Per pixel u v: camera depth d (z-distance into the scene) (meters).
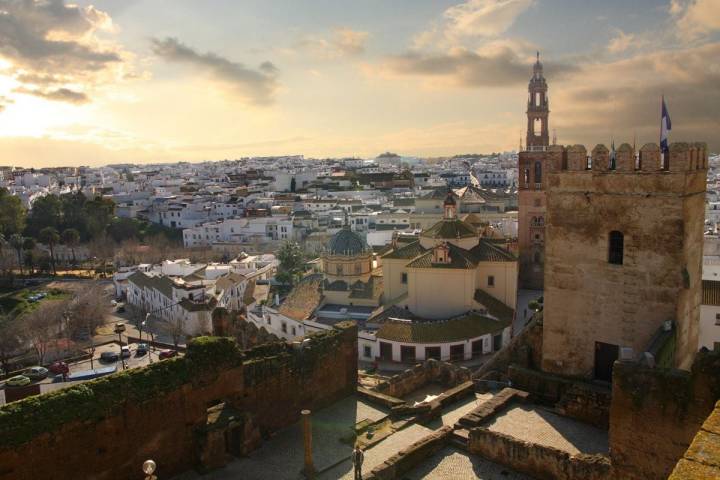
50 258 179.50
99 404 28.44
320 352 39.19
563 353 39.16
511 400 38.56
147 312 135.88
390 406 39.69
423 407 38.34
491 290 96.50
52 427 26.80
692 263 35.56
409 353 83.94
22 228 194.25
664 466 27.83
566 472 29.61
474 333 84.50
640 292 35.28
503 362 45.56
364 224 190.88
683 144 32.62
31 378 92.56
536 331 43.09
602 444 32.91
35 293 154.12
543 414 36.78
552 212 38.25
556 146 37.38
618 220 35.50
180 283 123.06
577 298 37.97
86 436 28.06
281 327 104.25
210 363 32.97
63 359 104.25
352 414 38.81
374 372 80.88
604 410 34.53
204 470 31.91
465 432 34.81
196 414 32.50
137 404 29.84
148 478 24.50
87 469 28.22
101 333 123.00
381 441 35.28
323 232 189.88
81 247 194.25
